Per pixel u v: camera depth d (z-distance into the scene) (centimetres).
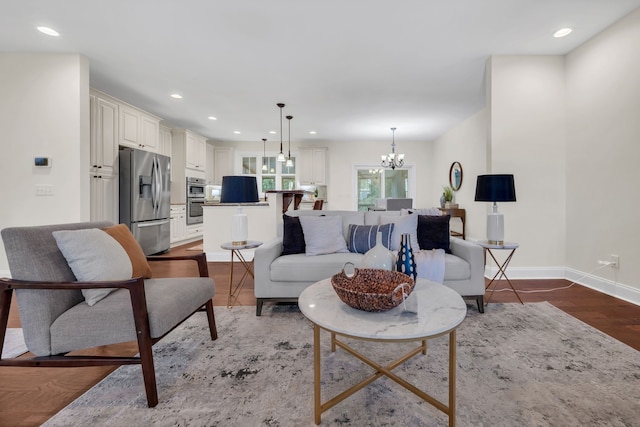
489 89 317
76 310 129
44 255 133
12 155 306
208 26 257
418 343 181
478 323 209
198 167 634
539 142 316
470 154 531
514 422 115
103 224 181
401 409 123
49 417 120
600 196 277
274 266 227
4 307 126
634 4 233
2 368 158
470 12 240
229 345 181
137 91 407
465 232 550
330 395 132
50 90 305
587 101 288
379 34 270
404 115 518
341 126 593
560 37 279
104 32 267
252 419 118
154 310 130
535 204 318
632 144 247
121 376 149
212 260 437
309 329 204
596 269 282
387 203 441
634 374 146
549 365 155
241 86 389
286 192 449
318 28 260
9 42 285
